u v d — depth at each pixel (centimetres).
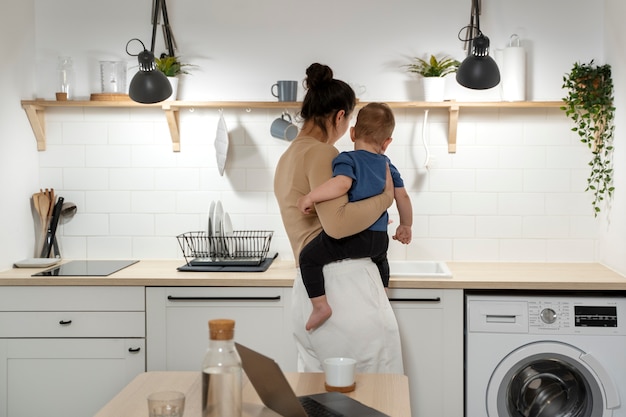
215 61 399
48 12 401
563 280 334
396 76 395
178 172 402
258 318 340
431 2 392
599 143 381
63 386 348
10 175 375
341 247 268
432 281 333
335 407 168
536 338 330
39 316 346
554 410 339
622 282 329
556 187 392
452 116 381
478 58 333
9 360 348
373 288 272
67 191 404
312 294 269
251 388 186
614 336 329
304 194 274
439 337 335
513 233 395
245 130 399
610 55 373
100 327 345
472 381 333
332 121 279
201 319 342
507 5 389
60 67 391
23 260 384
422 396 337
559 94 389
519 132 392
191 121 400
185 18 398
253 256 393
